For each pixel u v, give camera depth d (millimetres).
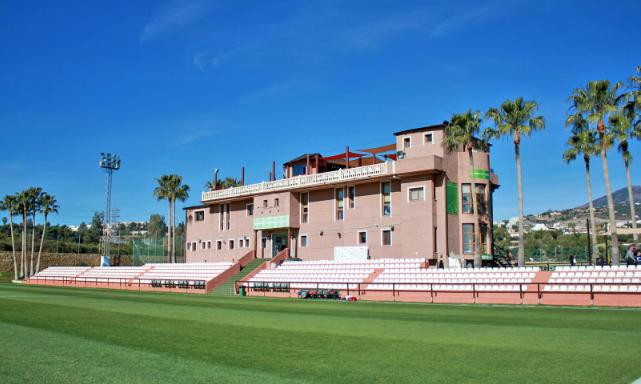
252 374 12102
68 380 11586
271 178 68688
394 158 64500
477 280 41625
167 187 92750
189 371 12453
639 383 10836
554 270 38500
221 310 30344
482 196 53969
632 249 40938
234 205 74750
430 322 22703
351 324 22141
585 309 29375
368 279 47938
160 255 95875
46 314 26969
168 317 25531
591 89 45156
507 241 127500
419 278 45031
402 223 52875
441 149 52000
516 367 12477
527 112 45375
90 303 36125
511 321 22688
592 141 50938
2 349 15633
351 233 58375
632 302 31484
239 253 72938
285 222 63469
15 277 96188
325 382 11289
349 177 57156
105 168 97688
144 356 14391
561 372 11891
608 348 14875
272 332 19406
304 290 46312
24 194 99562
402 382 11188
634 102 44875
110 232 107688
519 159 45719
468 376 11648
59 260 119938
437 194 51750
